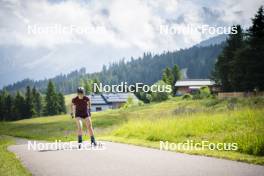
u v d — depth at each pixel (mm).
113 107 164125
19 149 13641
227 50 82688
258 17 69500
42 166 9406
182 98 86438
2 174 8203
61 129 53344
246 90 70688
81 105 13781
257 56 69188
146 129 18016
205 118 16609
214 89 88875
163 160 9836
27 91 166000
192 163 9211
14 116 163375
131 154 11172
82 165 9359
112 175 8000
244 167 8430
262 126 13531
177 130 15719
